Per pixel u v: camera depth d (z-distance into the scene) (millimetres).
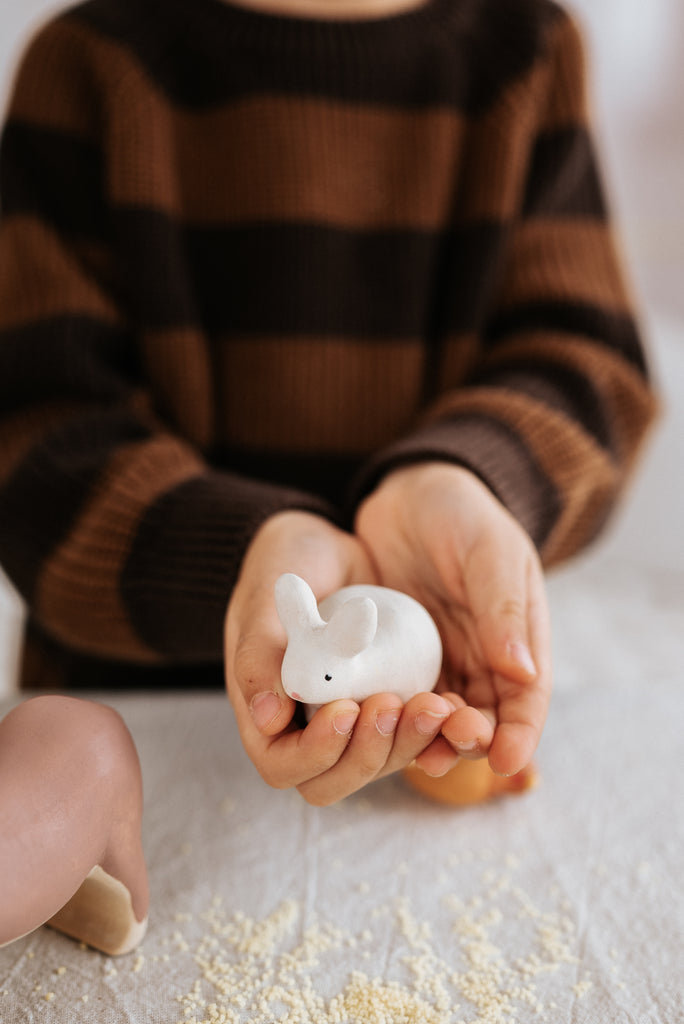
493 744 545
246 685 568
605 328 807
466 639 616
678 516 1052
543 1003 569
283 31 791
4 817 510
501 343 817
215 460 826
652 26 1247
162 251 781
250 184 794
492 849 631
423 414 824
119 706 710
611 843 633
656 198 1313
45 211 786
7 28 1178
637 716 706
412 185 807
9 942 513
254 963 583
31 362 753
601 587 1028
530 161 833
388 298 811
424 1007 567
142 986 575
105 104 780
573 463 726
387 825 643
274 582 599
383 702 528
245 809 650
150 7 799
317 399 809
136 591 665
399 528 641
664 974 579
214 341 815
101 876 570
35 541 704
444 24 812
